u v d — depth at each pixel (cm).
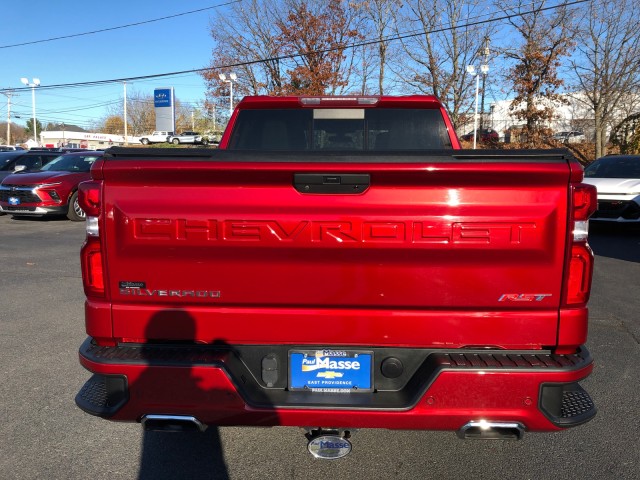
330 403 243
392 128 386
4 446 320
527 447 323
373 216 236
